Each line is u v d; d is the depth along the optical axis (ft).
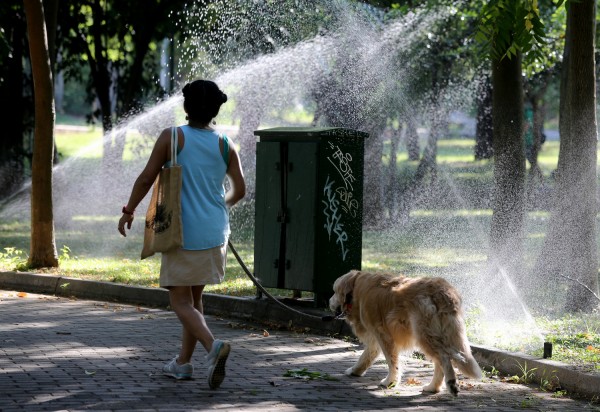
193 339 34.42
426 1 107.14
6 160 121.19
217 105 34.47
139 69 116.57
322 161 48.55
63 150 223.92
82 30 119.44
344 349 42.52
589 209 52.65
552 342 41.65
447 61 125.90
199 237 33.01
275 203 49.90
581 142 53.16
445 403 32.65
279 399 32.27
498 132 60.18
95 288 58.08
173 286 33.35
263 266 50.52
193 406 30.58
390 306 33.76
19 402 30.48
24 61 130.41
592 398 33.91
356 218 49.88
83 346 40.93
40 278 60.85
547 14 110.11
